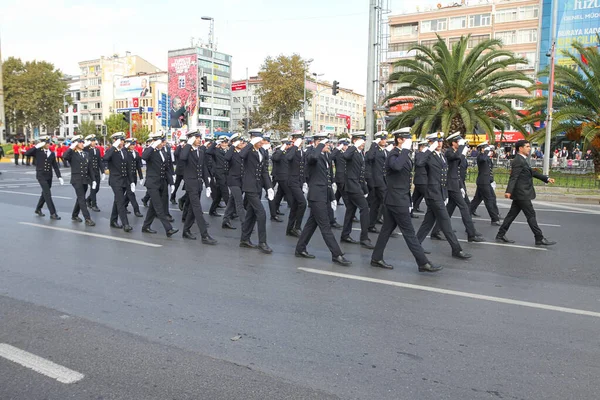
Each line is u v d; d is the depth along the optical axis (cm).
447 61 2370
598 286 639
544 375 385
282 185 1093
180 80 7638
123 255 789
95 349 427
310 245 906
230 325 485
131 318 502
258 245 859
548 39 5281
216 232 1034
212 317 506
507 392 358
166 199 1130
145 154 945
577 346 440
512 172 912
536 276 687
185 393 354
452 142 959
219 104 8269
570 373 388
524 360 411
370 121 1962
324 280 650
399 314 519
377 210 1055
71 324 485
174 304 546
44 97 7050
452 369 394
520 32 5647
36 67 6988
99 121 9912
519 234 1031
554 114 2131
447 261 775
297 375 382
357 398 348
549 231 1069
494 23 5778
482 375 384
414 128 2353
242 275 672
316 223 780
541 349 433
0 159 4450
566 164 2581
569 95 2305
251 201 839
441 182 837
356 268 721
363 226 896
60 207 1386
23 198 1594
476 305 551
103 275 664
